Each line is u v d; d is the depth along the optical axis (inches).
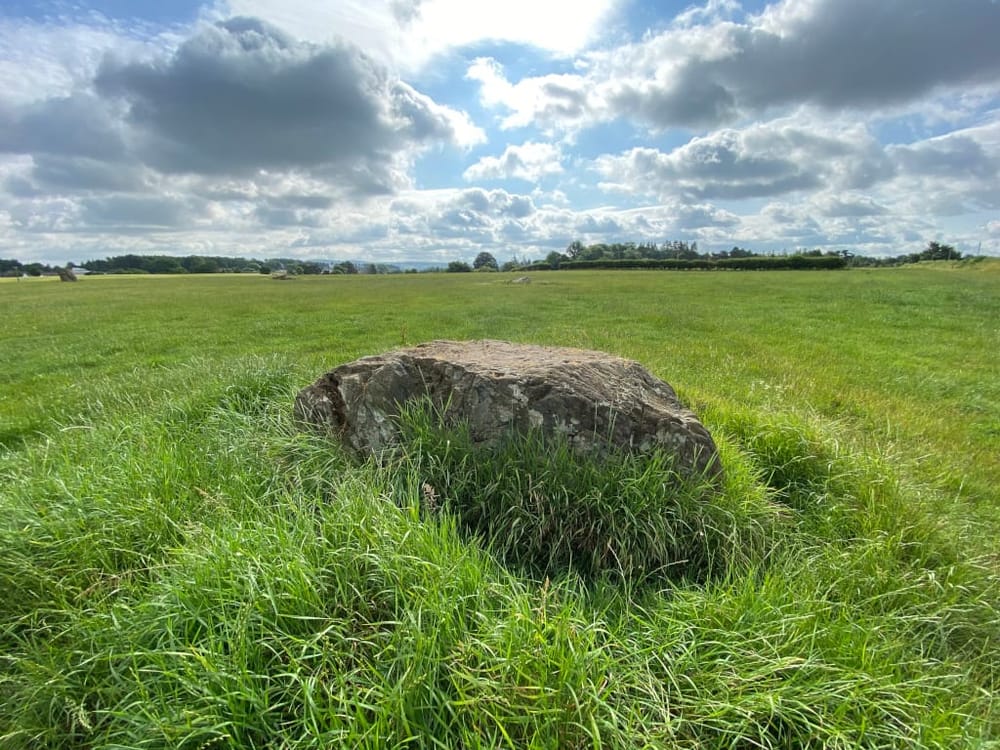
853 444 193.5
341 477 143.0
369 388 157.2
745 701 78.4
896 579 118.8
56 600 105.8
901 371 392.2
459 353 185.0
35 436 248.4
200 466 149.9
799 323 673.0
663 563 122.6
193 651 79.7
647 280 1889.8
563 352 192.5
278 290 1660.9
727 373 362.0
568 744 71.0
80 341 585.6
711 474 144.1
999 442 253.4
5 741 81.0
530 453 138.1
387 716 72.6
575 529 127.0
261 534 107.7
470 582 95.3
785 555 127.3
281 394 230.2
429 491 126.3
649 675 82.0
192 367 327.6
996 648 109.0
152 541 120.0
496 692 75.3
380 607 93.8
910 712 82.9
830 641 93.7
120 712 75.6
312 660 84.5
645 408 148.6
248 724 73.0
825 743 73.7
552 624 84.6
